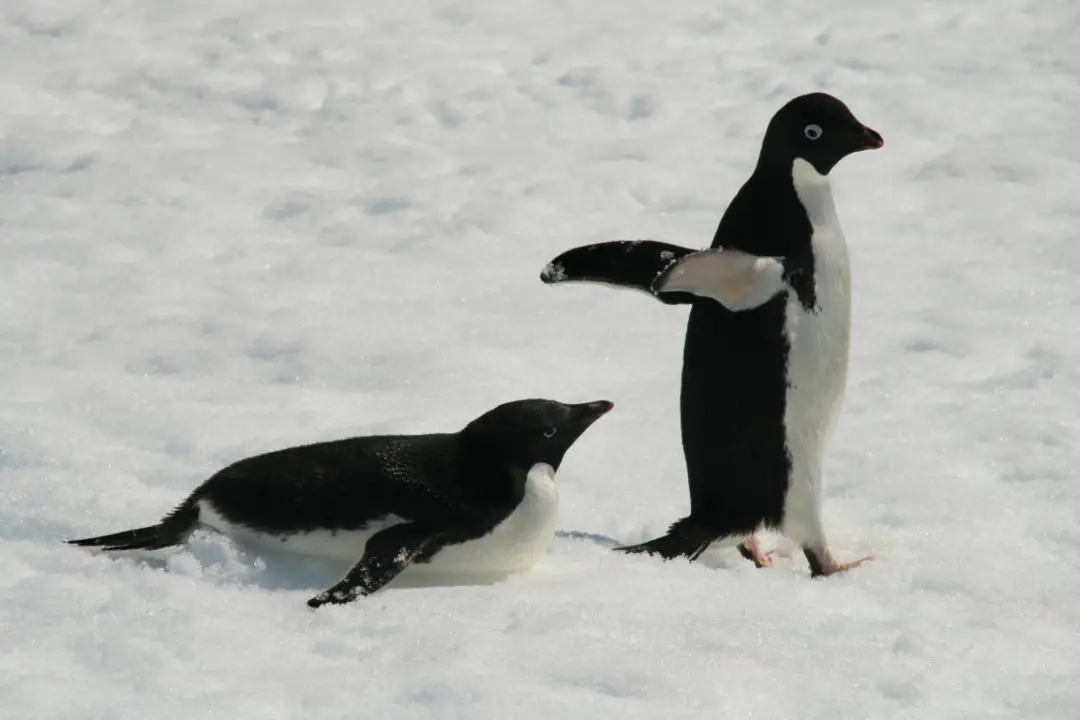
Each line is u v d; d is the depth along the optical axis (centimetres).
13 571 832
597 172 1833
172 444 1079
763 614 815
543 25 2347
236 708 669
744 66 2192
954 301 1464
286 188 1769
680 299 932
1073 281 1511
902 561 927
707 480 933
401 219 1684
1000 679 743
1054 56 2194
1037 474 1080
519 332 1378
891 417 1198
